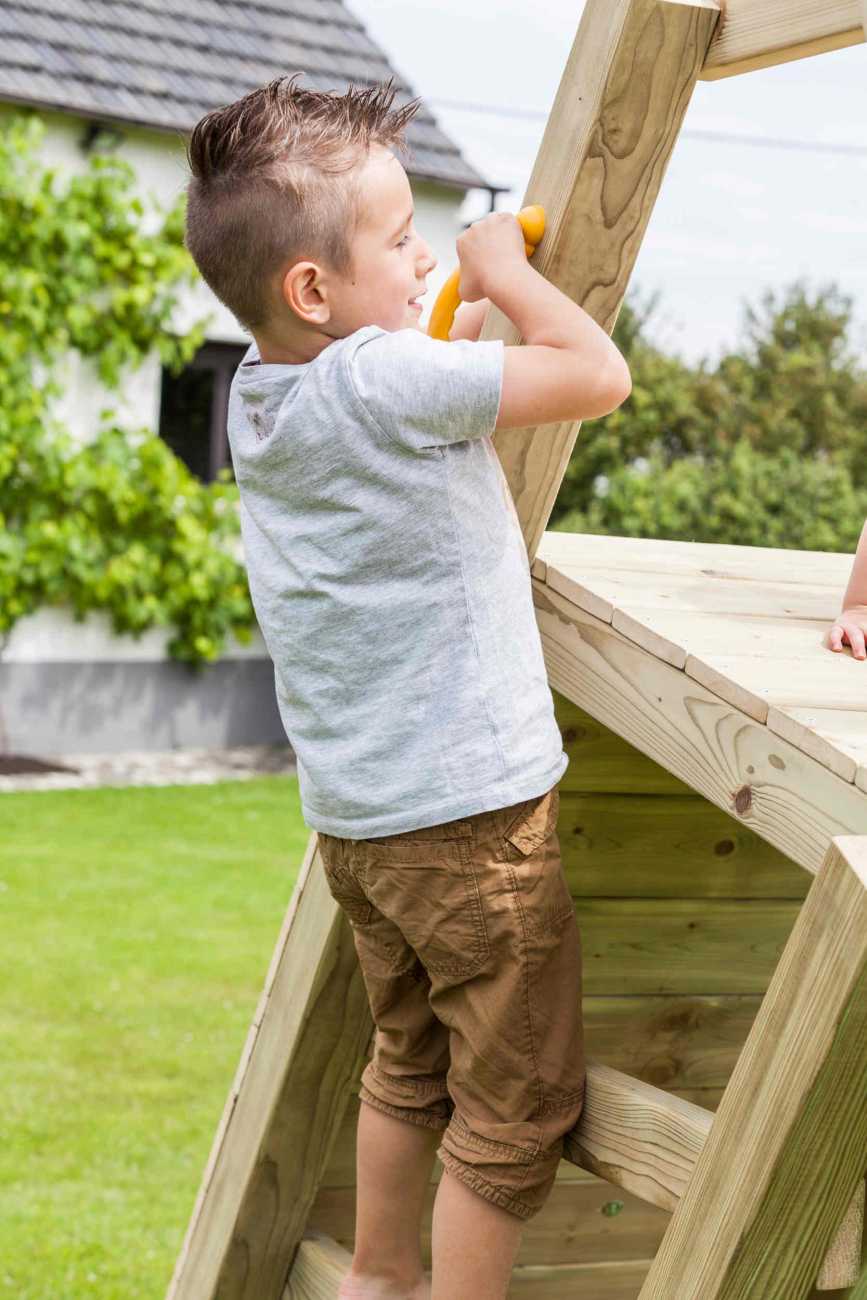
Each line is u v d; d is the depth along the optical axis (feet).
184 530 30.94
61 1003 16.33
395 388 4.80
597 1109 5.19
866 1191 4.29
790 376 35.04
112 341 30.40
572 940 5.16
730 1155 4.18
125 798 26.27
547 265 5.53
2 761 29.53
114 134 30.25
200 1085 14.47
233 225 5.09
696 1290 4.25
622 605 5.49
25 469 29.76
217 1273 7.40
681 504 33.68
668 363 34.81
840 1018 3.79
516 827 4.96
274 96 5.21
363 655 5.02
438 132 34.09
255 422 5.24
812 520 33.60
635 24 5.29
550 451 5.79
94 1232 11.68
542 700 5.13
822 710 4.42
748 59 5.24
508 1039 5.03
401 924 5.17
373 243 5.08
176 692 31.83
